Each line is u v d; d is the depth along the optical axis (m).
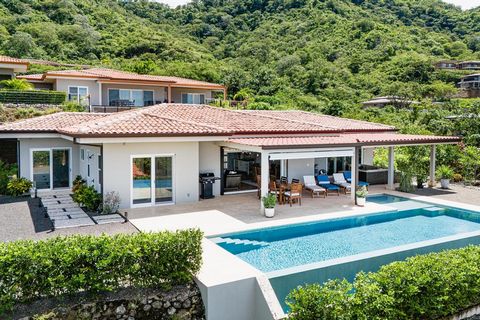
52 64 56.97
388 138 22.28
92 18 80.31
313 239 14.44
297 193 18.94
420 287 8.03
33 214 15.92
